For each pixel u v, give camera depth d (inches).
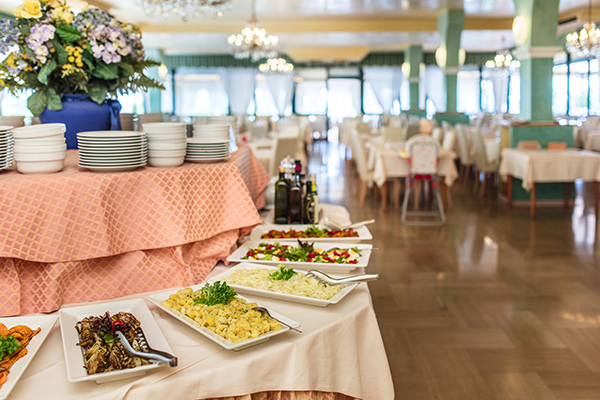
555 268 149.0
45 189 54.8
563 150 236.1
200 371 41.8
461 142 318.7
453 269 149.9
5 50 70.4
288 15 390.3
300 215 92.3
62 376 41.1
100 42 74.8
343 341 51.5
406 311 119.3
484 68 641.6
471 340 103.4
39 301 54.8
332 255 68.7
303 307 54.7
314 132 653.3
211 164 72.4
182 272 63.7
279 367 45.7
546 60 247.0
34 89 75.0
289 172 94.1
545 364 93.0
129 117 87.2
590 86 486.6
